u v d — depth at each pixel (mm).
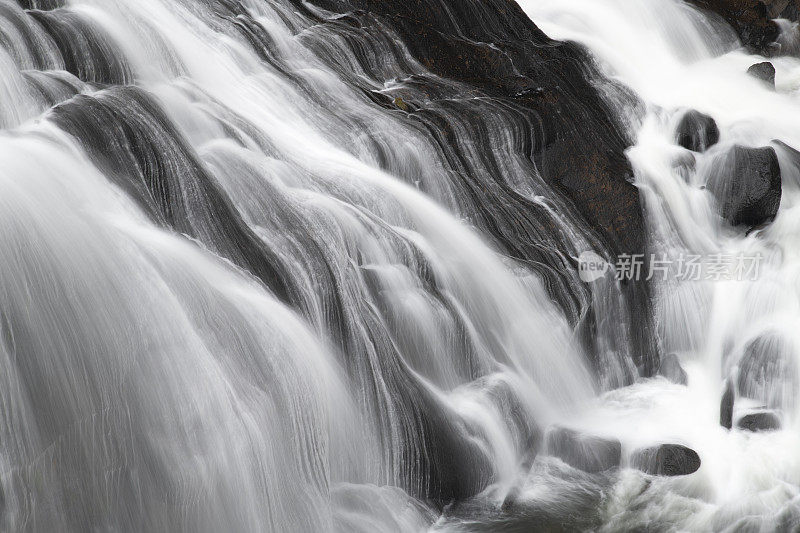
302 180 12805
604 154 16484
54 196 9344
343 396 10883
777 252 15562
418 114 15203
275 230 11711
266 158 12805
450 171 14695
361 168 13727
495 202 14797
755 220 16359
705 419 13766
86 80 12453
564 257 14539
